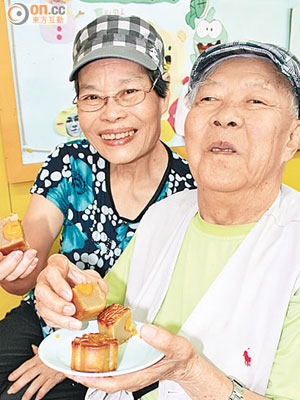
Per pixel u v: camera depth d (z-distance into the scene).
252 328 0.92
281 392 0.88
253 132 0.89
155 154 1.42
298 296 0.90
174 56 2.27
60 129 2.18
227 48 0.93
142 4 2.15
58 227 1.48
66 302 0.91
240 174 0.92
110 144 1.31
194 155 0.96
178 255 1.12
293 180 2.71
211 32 2.33
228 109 0.90
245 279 0.95
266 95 0.90
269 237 0.97
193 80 1.01
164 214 1.23
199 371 0.85
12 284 1.38
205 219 1.08
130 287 1.21
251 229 1.00
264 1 2.41
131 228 1.42
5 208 2.21
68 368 0.84
